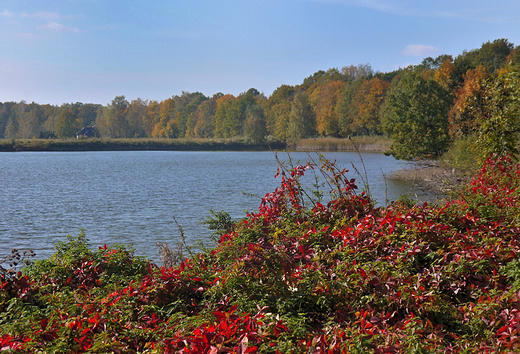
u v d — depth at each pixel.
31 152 93.62
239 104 135.25
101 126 160.62
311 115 105.94
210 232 14.15
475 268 4.55
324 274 4.70
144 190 26.47
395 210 6.45
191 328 3.64
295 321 3.65
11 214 18.17
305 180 25.20
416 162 37.09
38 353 3.40
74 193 25.25
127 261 6.49
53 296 4.80
